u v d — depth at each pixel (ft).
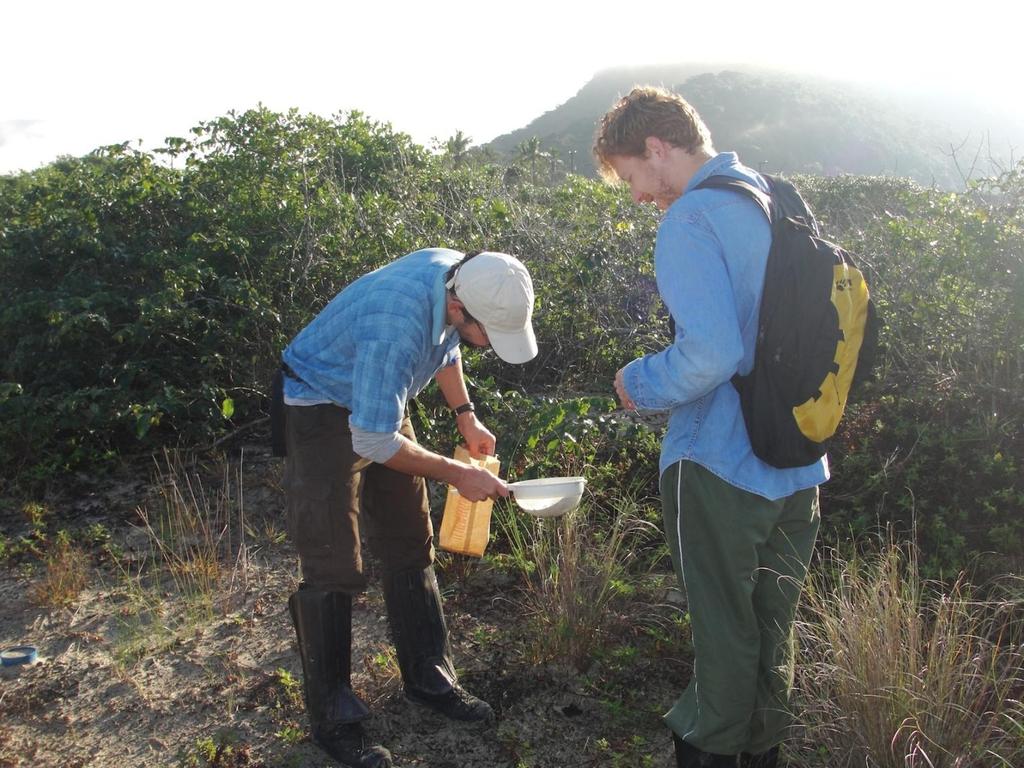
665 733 9.64
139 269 20.04
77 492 15.66
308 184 21.99
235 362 17.84
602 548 11.95
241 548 13.30
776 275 7.27
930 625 10.18
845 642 8.87
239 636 11.50
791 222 7.41
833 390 7.29
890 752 8.12
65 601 12.35
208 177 22.45
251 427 17.75
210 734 9.76
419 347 8.44
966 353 14.88
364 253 19.17
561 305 19.04
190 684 10.59
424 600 9.89
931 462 13.28
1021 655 9.11
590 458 14.21
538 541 12.42
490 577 12.61
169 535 14.10
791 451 7.30
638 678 10.46
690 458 7.63
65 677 10.79
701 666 7.75
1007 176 16.30
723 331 7.01
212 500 15.17
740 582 7.61
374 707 10.10
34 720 10.08
